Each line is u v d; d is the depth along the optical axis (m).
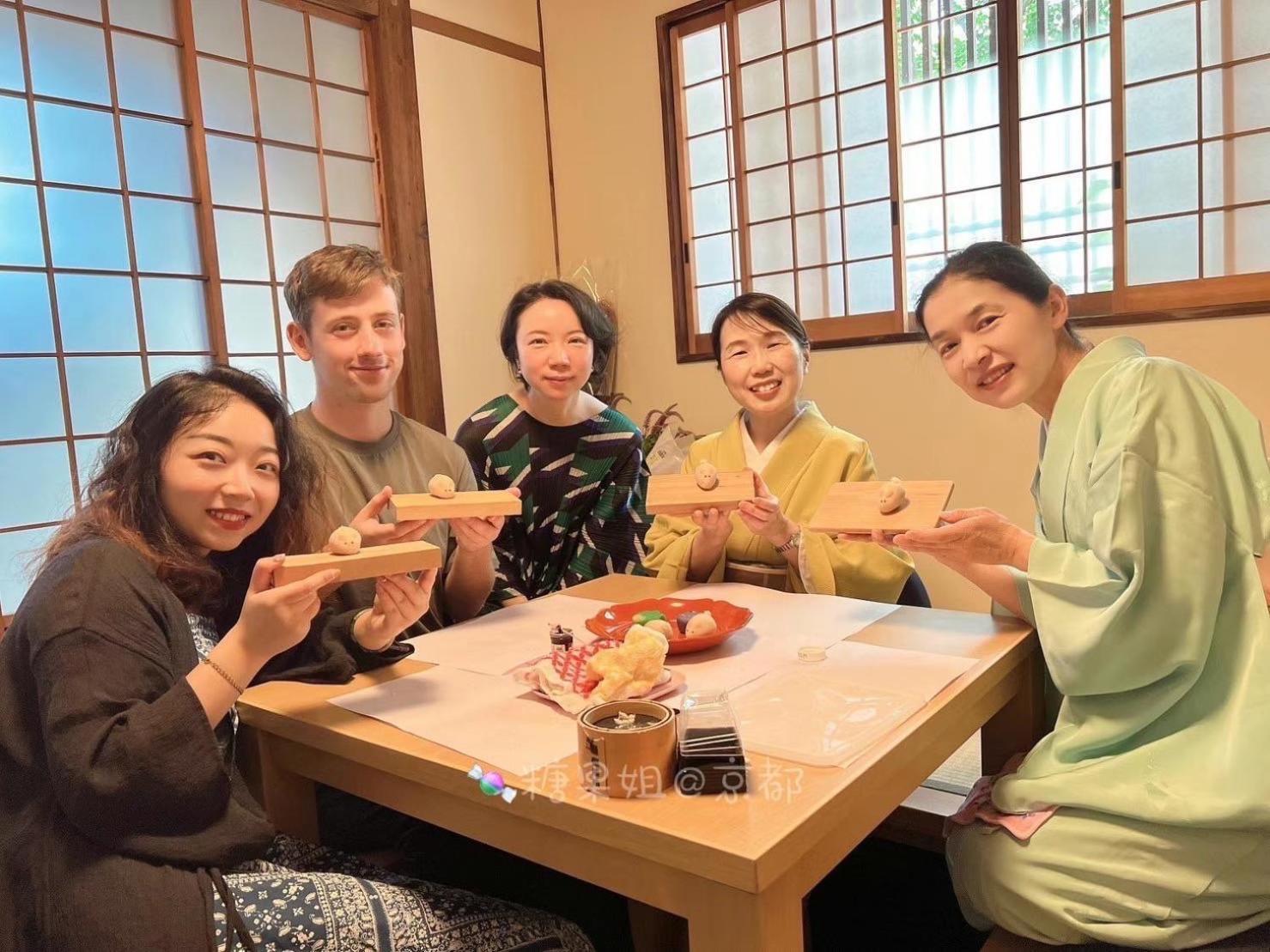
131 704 0.99
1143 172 3.00
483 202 4.07
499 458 2.36
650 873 0.84
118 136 2.89
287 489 1.31
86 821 0.96
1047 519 1.38
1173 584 1.10
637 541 2.44
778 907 0.80
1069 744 1.18
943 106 3.38
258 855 1.04
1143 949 1.05
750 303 2.00
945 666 1.19
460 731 1.06
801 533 1.73
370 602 1.57
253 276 3.27
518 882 1.60
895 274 3.51
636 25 4.04
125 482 1.16
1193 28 2.88
